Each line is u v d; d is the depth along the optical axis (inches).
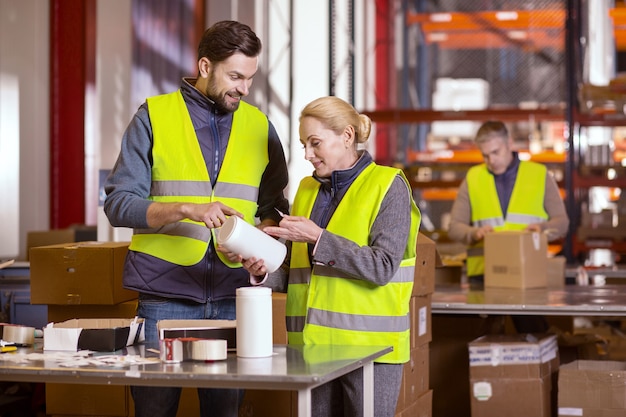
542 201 224.1
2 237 297.1
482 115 374.0
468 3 548.4
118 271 160.2
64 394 169.3
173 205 120.2
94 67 330.6
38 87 317.7
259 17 478.3
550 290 208.1
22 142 307.7
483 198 225.1
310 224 118.3
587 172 337.7
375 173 121.9
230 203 130.0
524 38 514.3
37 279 160.7
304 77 548.1
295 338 126.3
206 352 106.6
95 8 329.4
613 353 271.7
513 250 208.7
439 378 199.9
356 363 108.0
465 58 600.7
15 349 117.7
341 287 121.1
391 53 542.6
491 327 202.8
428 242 165.5
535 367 176.9
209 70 126.5
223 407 129.4
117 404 167.6
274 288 132.1
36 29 315.6
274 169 137.9
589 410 170.1
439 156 403.5
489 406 177.5
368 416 117.3
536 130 460.8
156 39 386.0
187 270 127.5
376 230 119.3
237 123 133.3
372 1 551.2
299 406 98.0
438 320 201.0
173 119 130.1
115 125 346.0
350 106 122.6
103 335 116.1
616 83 315.9
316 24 552.4
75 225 284.4
